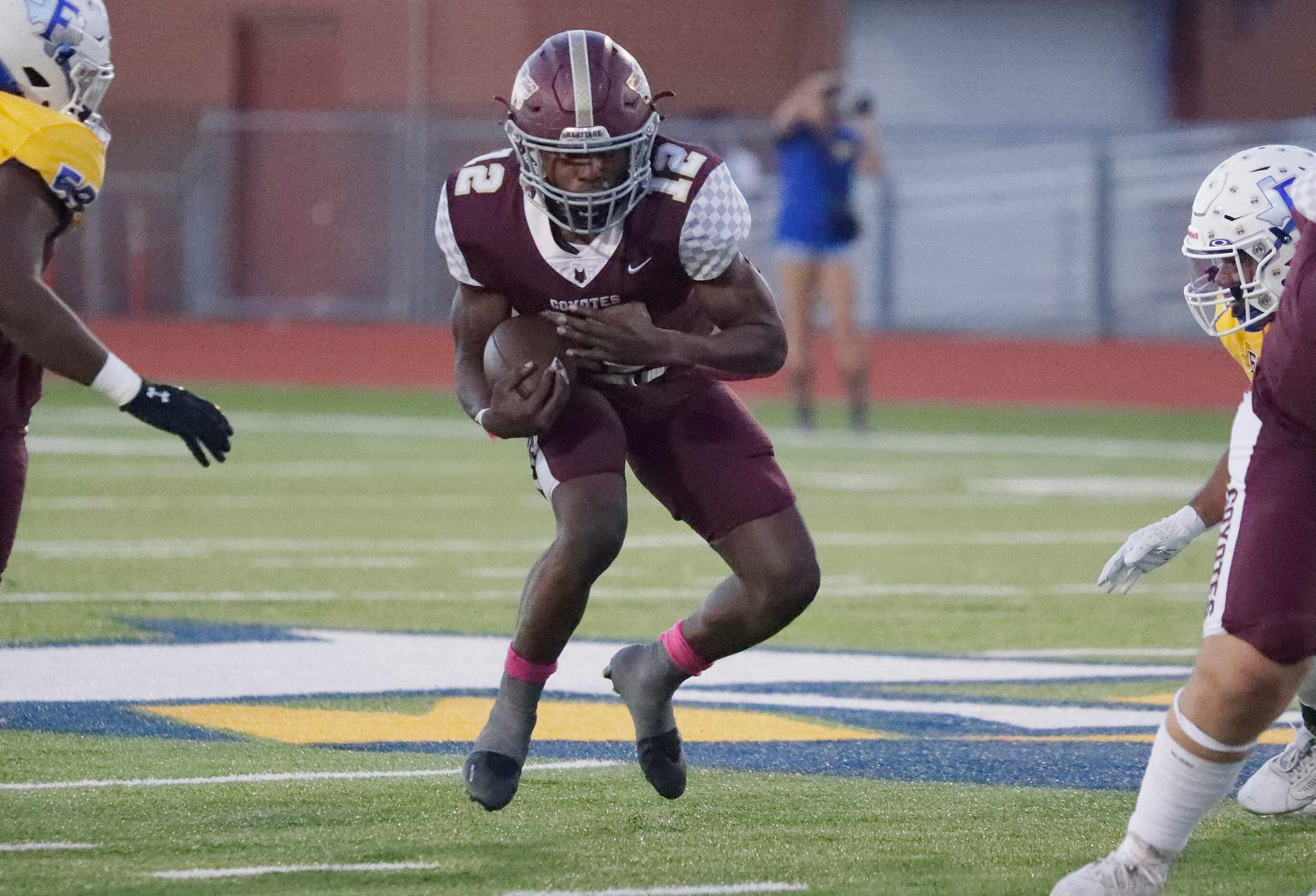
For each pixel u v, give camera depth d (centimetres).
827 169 3834
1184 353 5756
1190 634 1878
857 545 2492
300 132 6638
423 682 1584
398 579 2156
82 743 1328
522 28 6944
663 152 1148
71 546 2352
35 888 976
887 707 1517
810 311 3928
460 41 6975
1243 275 1107
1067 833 1128
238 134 6656
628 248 1136
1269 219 1081
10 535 1159
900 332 6512
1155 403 4859
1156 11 7125
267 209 6669
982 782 1264
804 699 1544
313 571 2198
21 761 1270
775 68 7025
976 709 1512
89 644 1711
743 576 1163
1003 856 1073
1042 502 2961
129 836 1084
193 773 1247
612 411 1177
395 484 3102
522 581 2156
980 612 2000
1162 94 7150
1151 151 6341
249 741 1351
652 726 1195
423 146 6575
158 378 5066
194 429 1086
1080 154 6397
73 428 3884
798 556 1155
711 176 1136
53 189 1068
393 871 1025
